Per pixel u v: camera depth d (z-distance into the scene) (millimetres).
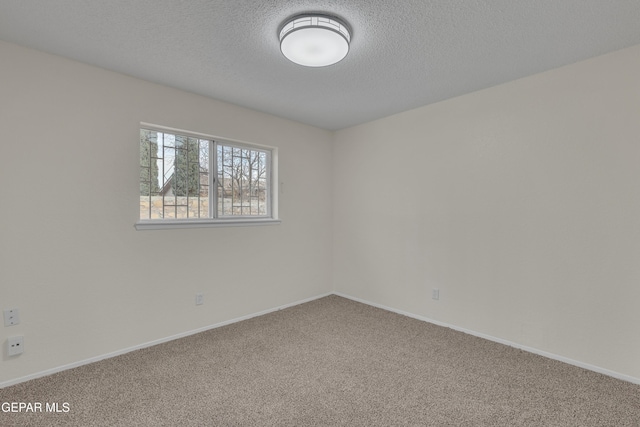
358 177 3781
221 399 1841
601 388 1956
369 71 2322
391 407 1776
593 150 2143
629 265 2018
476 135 2738
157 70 2318
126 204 2414
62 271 2137
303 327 2979
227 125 2996
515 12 1626
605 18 1679
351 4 1562
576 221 2223
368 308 3547
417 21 1702
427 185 3111
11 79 1945
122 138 2385
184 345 2568
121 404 1785
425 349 2508
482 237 2723
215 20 1702
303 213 3738
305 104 3055
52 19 1694
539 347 2412
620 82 2031
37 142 2033
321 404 1802
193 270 2807
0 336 1922
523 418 1685
